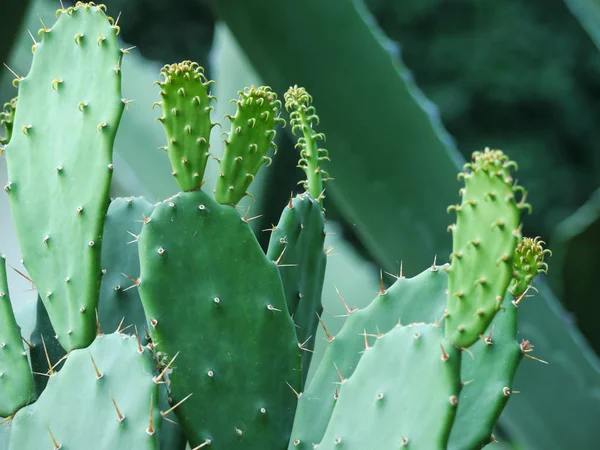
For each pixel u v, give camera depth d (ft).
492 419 8.91
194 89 8.78
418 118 11.10
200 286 8.84
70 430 8.70
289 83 11.18
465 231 8.45
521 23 38.70
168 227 8.80
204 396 8.84
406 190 11.23
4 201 12.59
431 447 8.49
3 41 11.34
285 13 10.94
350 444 8.61
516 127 38.40
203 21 40.47
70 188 8.90
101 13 8.98
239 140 8.88
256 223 12.32
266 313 8.91
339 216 18.69
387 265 11.62
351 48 11.02
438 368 8.51
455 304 8.48
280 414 8.96
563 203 37.17
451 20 39.27
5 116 9.37
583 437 11.34
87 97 8.94
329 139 11.21
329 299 13.11
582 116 37.99
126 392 8.68
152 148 14.20
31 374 8.90
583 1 11.68
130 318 9.23
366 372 8.64
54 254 8.91
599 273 15.16
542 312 11.36
